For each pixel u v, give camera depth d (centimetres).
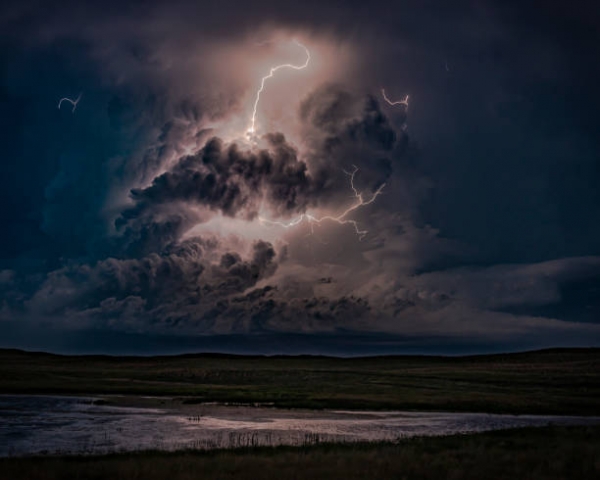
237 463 2019
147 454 2372
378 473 1898
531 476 1866
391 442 2845
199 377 8931
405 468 1983
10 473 1848
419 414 4609
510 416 4631
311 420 4072
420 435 3347
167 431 3406
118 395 5947
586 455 2306
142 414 4275
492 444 2734
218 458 2139
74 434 3241
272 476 1819
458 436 3109
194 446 2802
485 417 4488
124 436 3183
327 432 3484
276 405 5012
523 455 2259
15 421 3794
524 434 3183
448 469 1977
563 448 2498
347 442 2873
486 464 2106
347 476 1847
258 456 2256
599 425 3888
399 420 4175
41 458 2258
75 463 2055
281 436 3284
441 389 6888
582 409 5162
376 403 5156
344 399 5372
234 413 4428
